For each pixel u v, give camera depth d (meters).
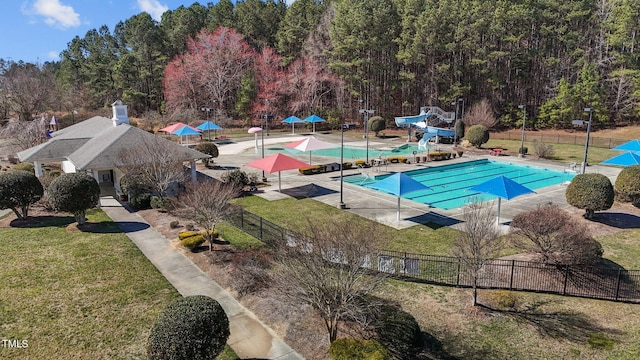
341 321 11.56
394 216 21.48
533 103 59.56
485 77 58.41
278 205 23.62
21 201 19.98
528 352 10.56
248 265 14.91
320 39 63.41
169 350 8.57
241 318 12.17
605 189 19.66
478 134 43.12
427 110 50.62
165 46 72.31
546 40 56.78
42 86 67.00
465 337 11.16
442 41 56.81
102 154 24.19
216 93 65.00
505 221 20.53
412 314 12.23
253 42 72.00
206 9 87.69
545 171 34.47
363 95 63.19
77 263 15.65
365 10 57.78
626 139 47.06
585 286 14.03
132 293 13.45
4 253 16.47
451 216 21.44
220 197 17.56
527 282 14.27
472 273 12.77
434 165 35.84
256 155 41.19
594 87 52.38
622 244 17.73
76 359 10.19
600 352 10.58
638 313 12.58
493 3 55.38
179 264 15.85
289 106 65.56
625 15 50.88
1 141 45.62
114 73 71.69
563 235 14.55
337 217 21.34
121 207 23.20
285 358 10.33
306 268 10.64
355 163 34.94
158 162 23.14
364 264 11.43
